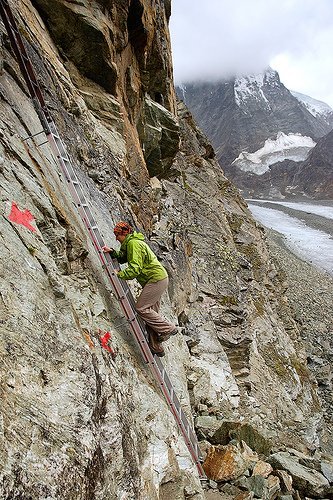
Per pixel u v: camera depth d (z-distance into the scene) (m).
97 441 3.97
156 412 6.01
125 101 14.48
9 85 6.77
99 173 10.34
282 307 27.67
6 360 3.45
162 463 5.54
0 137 5.37
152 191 16.12
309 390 20.08
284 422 14.54
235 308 16.77
